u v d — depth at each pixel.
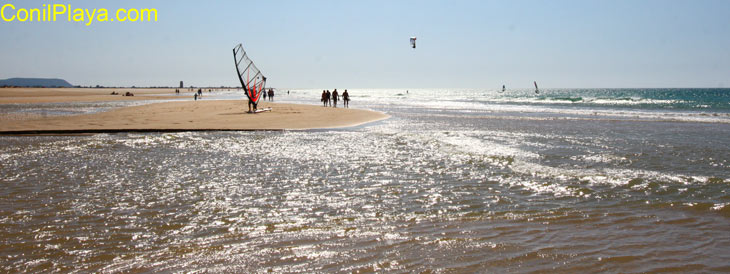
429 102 62.66
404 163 11.06
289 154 12.54
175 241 5.52
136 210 6.84
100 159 11.59
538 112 35.91
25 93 86.38
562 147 14.04
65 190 8.09
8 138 16.06
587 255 5.09
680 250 5.24
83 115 27.31
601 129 20.52
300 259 4.96
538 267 4.75
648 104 53.00
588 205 7.17
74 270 4.66
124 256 5.03
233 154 12.54
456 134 17.89
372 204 7.25
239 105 39.75
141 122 21.88
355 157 12.02
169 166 10.61
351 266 4.77
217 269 4.69
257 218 6.47
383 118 26.14
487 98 86.31
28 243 5.39
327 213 6.74
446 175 9.59
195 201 7.38
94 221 6.27
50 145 14.16
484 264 4.82
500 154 12.51
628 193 7.95
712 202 7.25
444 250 5.24
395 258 4.99
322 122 22.92
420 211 6.86
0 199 7.39
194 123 21.61
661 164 10.98
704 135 17.92
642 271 4.66
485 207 7.07
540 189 8.27
